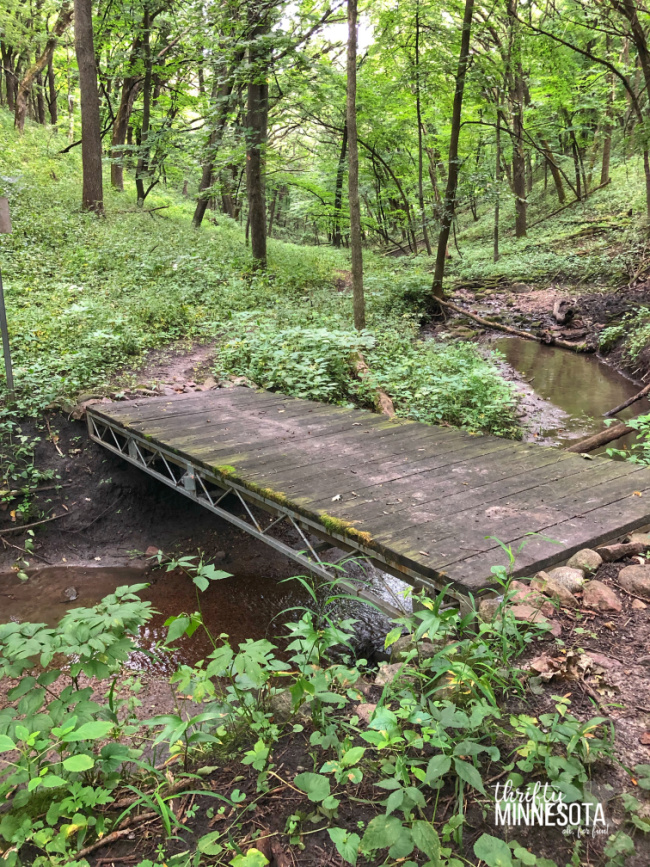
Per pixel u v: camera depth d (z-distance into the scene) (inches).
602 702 87.3
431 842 62.4
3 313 252.5
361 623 200.1
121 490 260.4
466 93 577.6
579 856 64.9
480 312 562.6
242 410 258.2
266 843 71.5
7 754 107.5
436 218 578.6
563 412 346.9
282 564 237.1
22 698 81.6
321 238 1491.1
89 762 63.3
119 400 282.7
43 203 556.7
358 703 97.5
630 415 337.4
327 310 453.1
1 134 722.8
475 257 757.3
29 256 446.0
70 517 250.5
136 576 231.1
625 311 494.6
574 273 604.4
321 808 75.2
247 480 173.6
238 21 448.8
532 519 142.6
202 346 371.6
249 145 530.0
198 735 83.8
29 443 257.8
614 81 732.7
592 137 921.5
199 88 745.0
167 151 649.0
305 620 97.2
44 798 80.9
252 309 437.4
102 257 465.4
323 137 987.3
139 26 636.1
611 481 165.6
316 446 205.8
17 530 241.0
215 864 69.6
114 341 334.0
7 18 692.1
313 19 441.7
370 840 63.2
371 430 224.2
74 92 1075.9
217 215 938.1
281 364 320.2
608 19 507.8
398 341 401.1
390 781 69.8
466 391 310.5
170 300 410.0
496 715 78.2
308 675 91.1
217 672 82.0
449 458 189.5
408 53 574.6
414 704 82.5
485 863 65.1
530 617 105.9
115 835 76.0
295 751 86.9
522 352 477.4
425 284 590.9
